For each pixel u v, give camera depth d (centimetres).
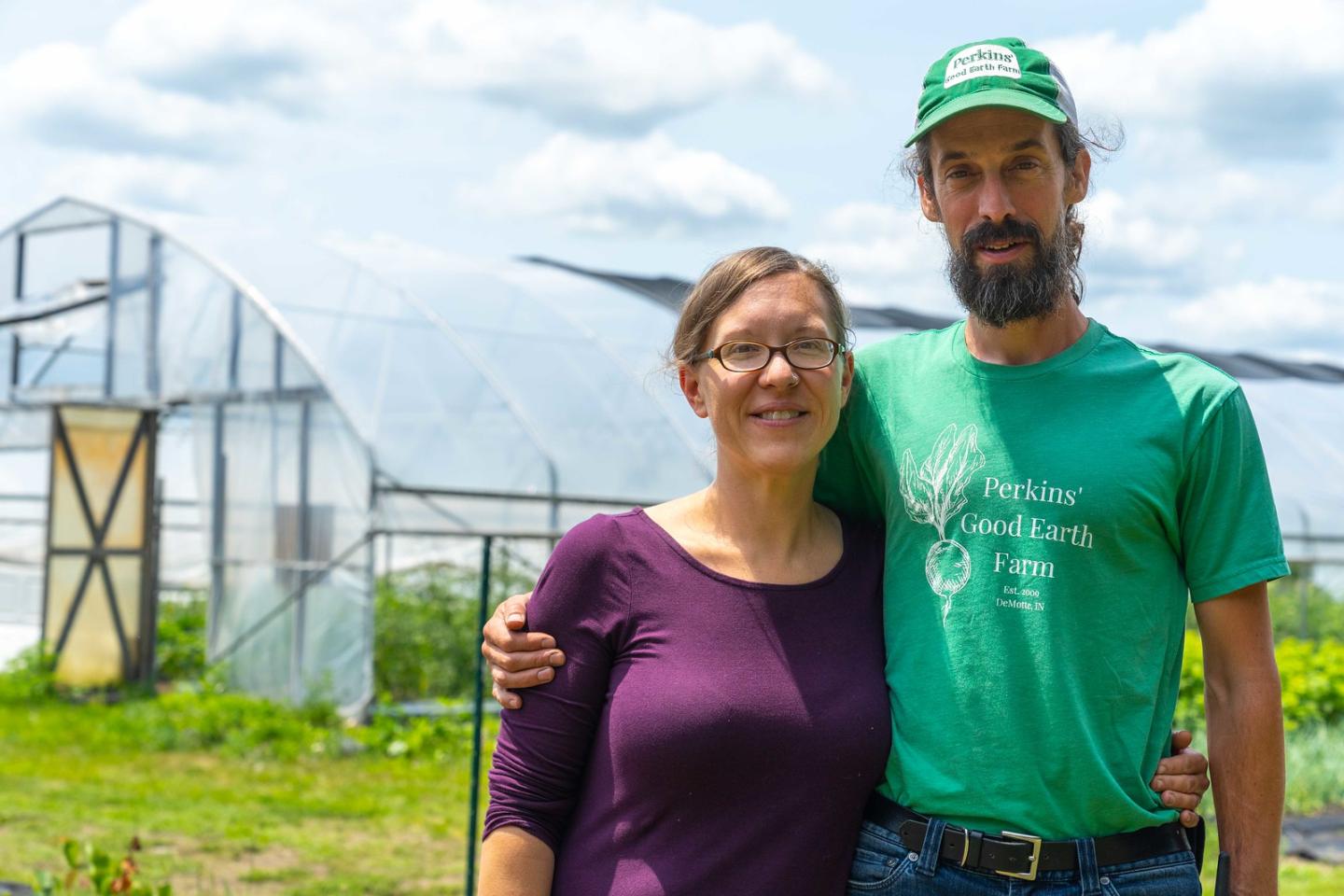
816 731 249
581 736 262
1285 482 1656
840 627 261
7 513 1577
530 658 261
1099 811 244
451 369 1245
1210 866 714
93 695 1287
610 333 1391
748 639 256
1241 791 254
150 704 1163
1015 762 243
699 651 254
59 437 1310
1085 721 244
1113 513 246
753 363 255
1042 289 252
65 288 1357
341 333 1222
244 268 1243
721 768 249
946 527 256
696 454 1295
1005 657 246
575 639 262
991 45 256
